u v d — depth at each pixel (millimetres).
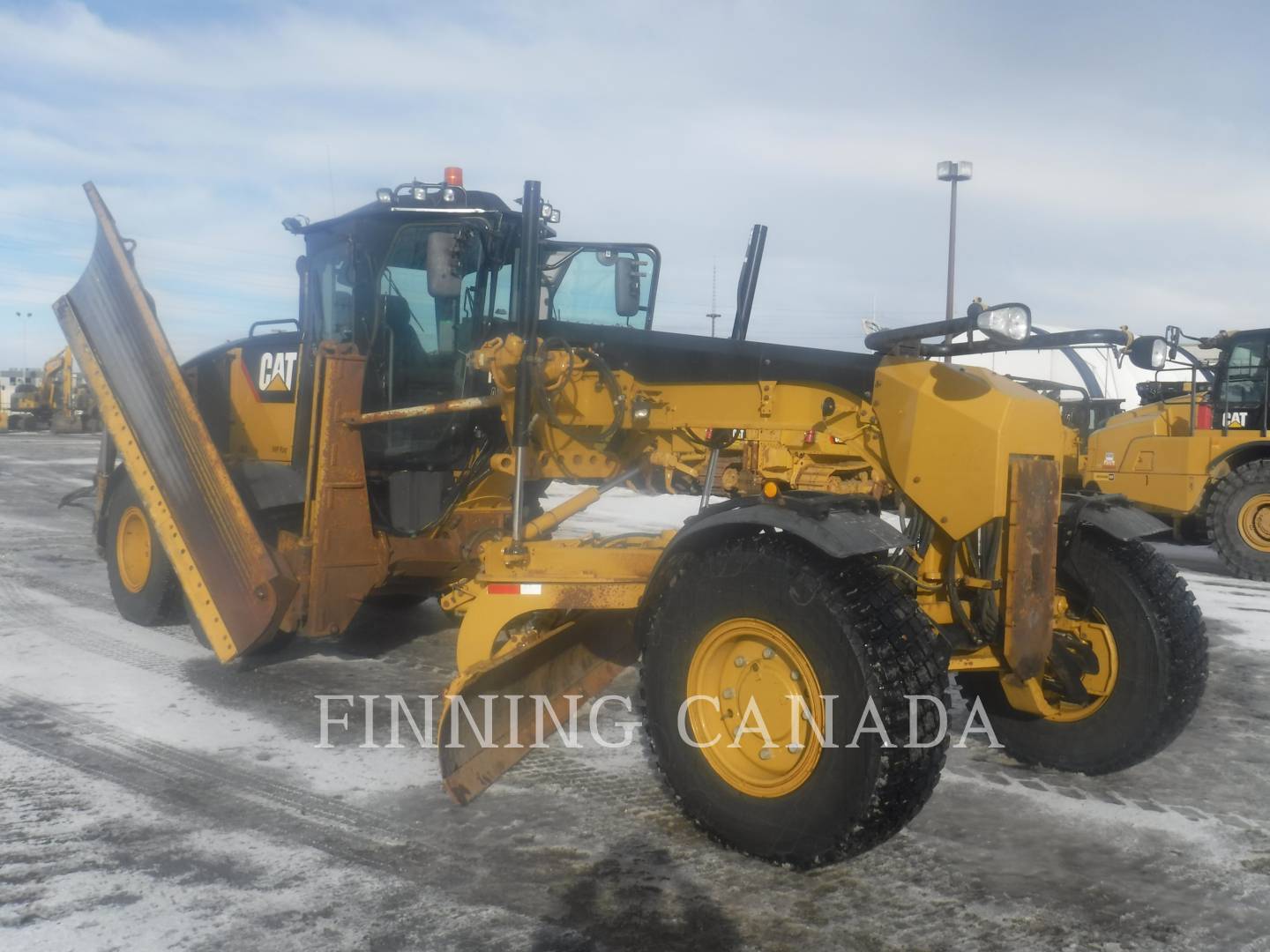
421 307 5590
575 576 4188
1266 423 10406
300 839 3600
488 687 4004
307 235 5957
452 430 5668
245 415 6387
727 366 4398
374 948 2900
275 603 5016
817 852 3289
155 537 6457
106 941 2916
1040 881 3354
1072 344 3957
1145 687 4137
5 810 3820
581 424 4723
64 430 34562
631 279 5762
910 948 2934
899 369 3916
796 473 4094
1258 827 3814
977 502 3645
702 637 3598
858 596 3303
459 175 5793
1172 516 11555
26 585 8039
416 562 5547
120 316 5863
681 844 3602
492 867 3402
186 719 4898
